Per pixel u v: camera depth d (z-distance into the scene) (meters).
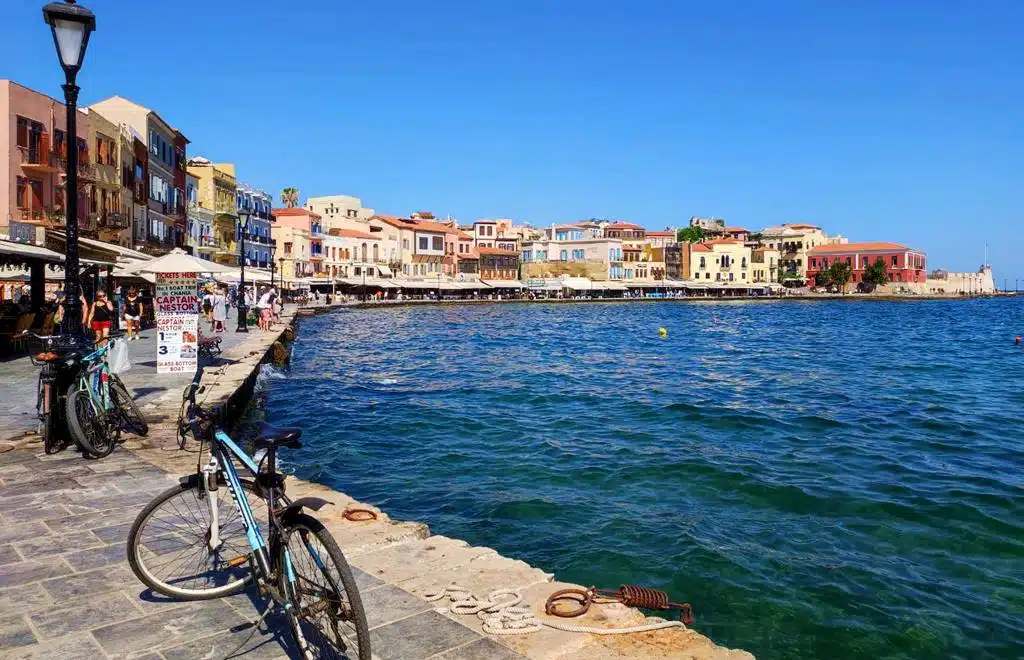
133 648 5.09
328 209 146.75
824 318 105.19
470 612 5.86
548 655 5.30
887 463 15.96
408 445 17.89
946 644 7.89
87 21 10.86
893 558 10.28
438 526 11.75
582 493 13.60
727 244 191.50
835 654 7.67
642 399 25.50
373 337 56.53
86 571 6.40
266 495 5.35
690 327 79.56
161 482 9.25
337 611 4.61
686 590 9.20
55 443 10.86
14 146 44.81
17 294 44.44
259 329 44.47
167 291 21.03
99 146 54.25
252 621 5.50
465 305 141.25
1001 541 10.98
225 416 16.47
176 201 75.94
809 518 12.09
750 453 16.91
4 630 5.33
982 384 31.02
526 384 29.81
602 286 166.62
